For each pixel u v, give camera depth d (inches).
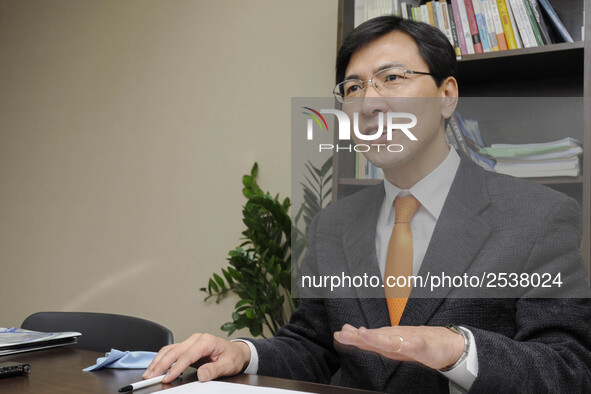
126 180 119.0
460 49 71.8
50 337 43.8
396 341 26.3
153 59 118.2
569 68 70.5
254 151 103.7
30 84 136.9
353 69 45.6
